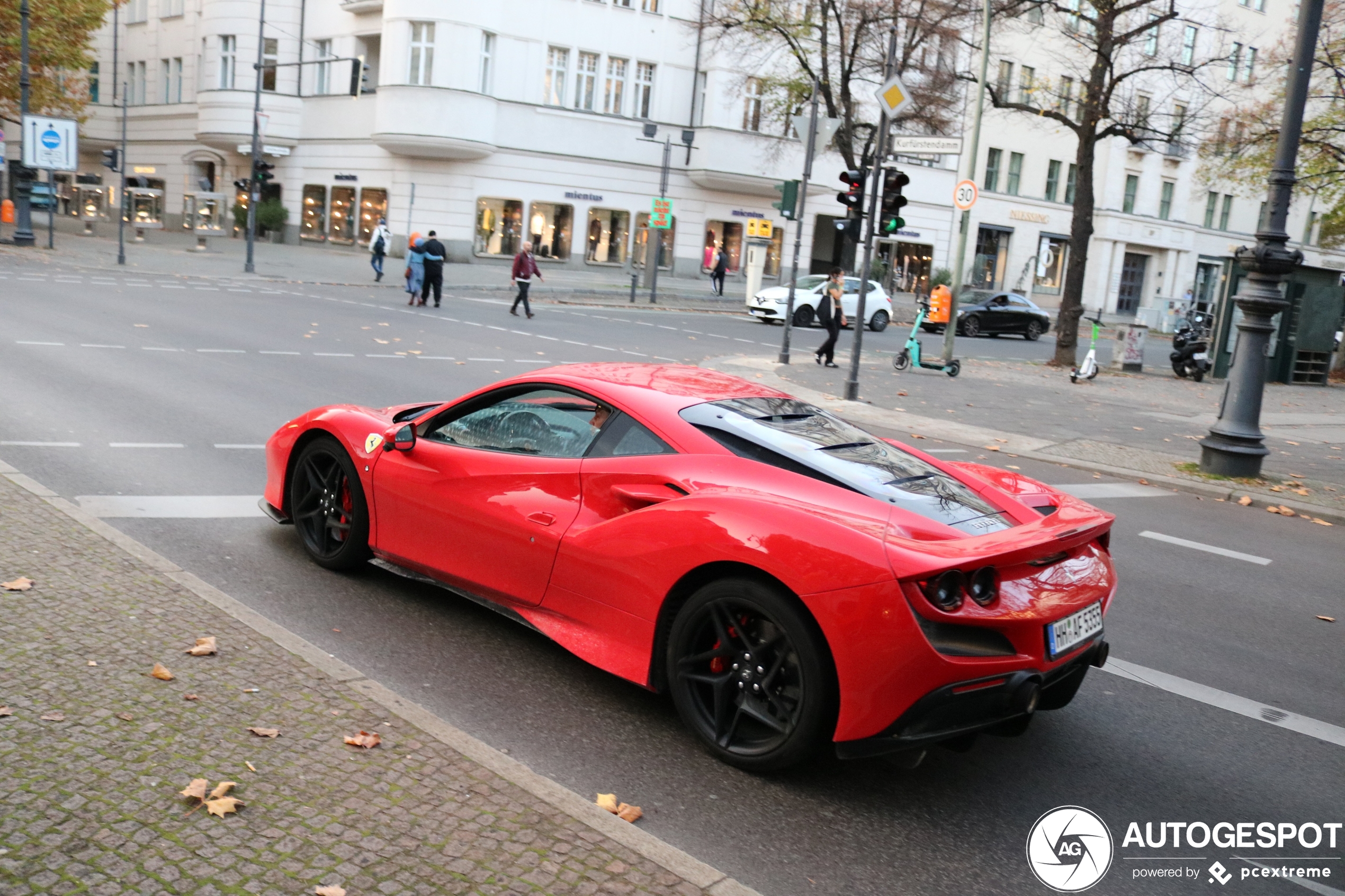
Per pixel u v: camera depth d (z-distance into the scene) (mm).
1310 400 20500
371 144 40344
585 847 2885
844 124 33438
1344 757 4266
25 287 20234
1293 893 3240
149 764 3088
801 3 35750
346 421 5293
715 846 3217
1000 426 13469
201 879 2572
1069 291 24219
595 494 4195
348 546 5230
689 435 4117
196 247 37531
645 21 42406
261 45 30031
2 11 35312
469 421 4832
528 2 39469
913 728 3404
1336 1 26297
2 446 7484
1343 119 26672
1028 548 3482
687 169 44250
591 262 42844
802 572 3434
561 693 4238
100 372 11336
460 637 4734
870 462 4117
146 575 4711
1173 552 7629
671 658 3840
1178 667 5199
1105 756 4121
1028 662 3451
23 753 3072
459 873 2709
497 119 39438
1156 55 28672
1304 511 9391
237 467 7559
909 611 3295
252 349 14445
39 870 2547
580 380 4539
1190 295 49312
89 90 48875
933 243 50531
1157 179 55625
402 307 23516
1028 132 51781
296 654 4012
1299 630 5934
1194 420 15523
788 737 3533
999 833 3451
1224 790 3900
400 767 3225
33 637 3914
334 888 2574
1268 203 10445
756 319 30422
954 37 32312
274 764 3168
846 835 3355
